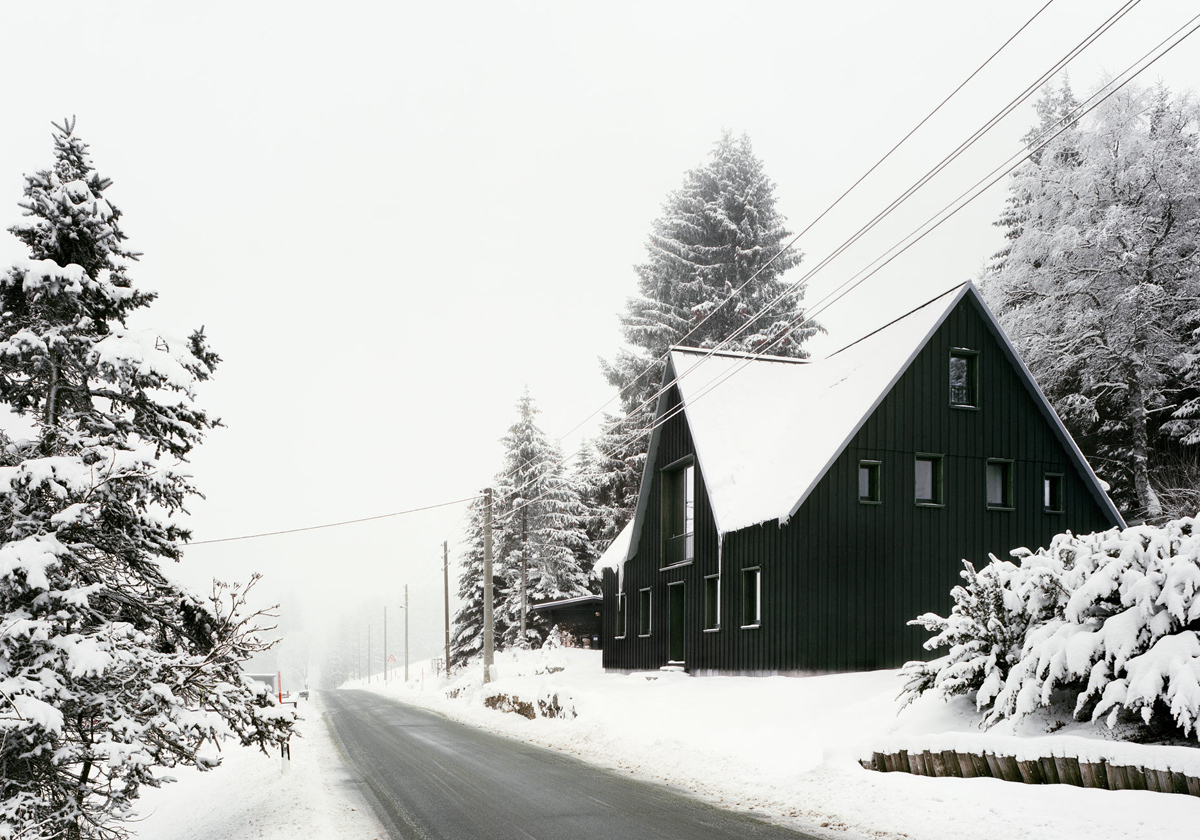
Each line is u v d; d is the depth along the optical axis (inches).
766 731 633.0
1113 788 363.3
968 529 966.4
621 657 1363.2
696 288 2114.9
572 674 1341.0
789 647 886.4
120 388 362.9
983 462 983.0
